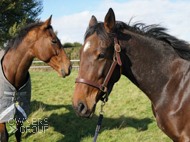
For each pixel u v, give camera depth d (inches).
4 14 509.4
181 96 53.7
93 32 53.3
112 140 115.9
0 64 89.6
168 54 58.6
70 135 124.3
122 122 133.9
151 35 60.1
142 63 58.4
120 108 173.8
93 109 51.5
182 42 58.7
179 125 52.4
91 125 138.4
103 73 51.6
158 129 128.6
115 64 53.1
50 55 97.9
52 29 100.3
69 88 255.8
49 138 118.8
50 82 290.4
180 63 57.2
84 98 50.7
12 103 88.1
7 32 508.4
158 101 57.6
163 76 57.7
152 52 58.6
